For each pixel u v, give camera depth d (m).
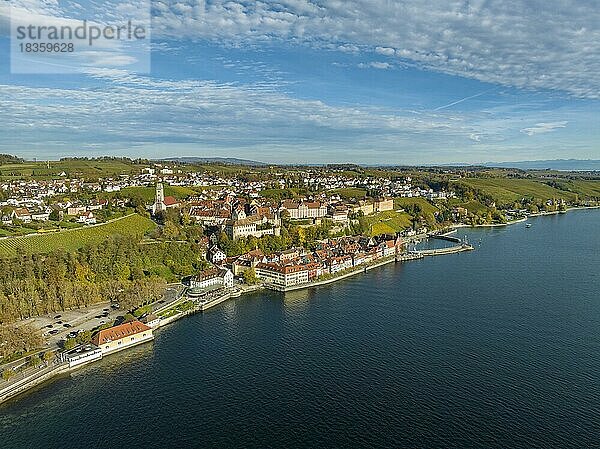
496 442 161.62
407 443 161.62
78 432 166.75
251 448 159.75
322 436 165.62
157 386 196.75
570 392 191.12
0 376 196.12
